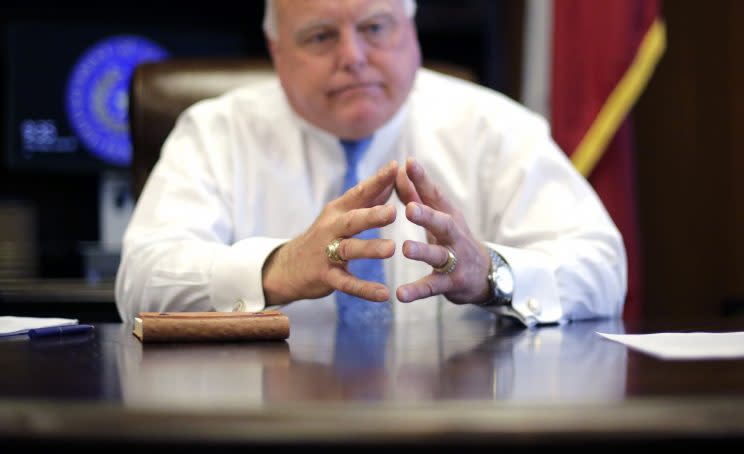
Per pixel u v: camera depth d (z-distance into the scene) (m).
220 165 2.71
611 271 2.28
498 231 2.60
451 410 0.81
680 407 0.81
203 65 2.94
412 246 1.78
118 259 3.84
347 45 2.37
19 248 4.64
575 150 3.84
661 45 3.84
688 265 4.64
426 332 1.77
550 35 4.00
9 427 0.81
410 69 2.48
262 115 2.77
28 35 4.34
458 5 4.81
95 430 0.79
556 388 0.95
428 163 2.76
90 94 4.38
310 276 1.88
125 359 1.29
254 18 5.18
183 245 2.23
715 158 4.55
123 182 4.44
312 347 1.45
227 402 0.85
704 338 1.45
